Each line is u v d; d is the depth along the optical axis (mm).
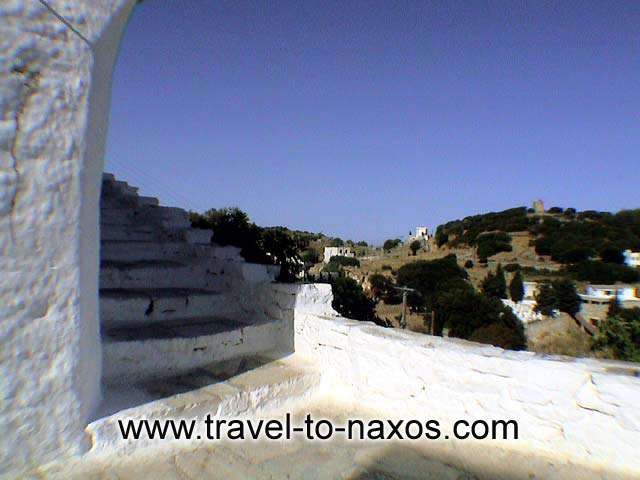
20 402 2193
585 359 2928
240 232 8609
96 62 2307
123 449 2562
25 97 2070
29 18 2041
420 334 3549
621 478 2457
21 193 2100
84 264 2381
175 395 2982
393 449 2871
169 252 5223
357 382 3551
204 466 2578
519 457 2730
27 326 2178
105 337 3277
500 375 2920
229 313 4449
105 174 7066
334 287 12312
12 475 2205
